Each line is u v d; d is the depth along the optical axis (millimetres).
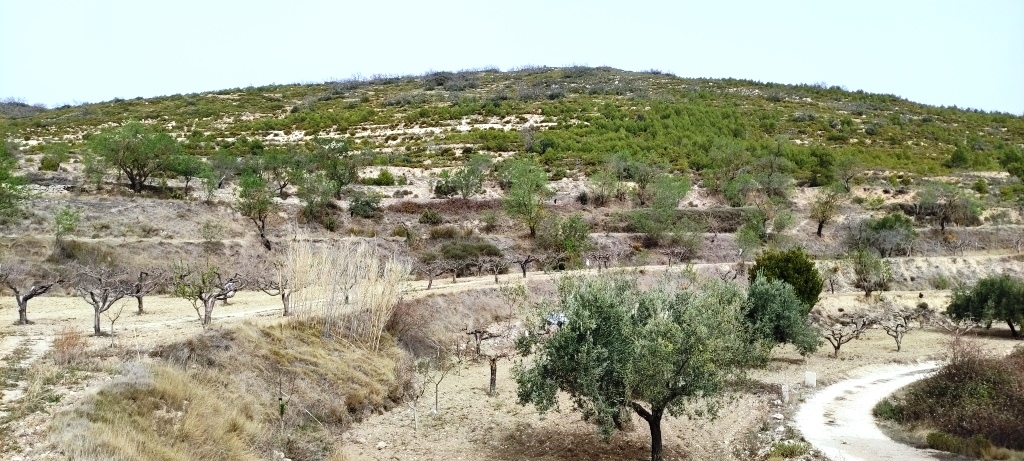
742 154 75438
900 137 106625
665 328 16766
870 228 58250
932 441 19719
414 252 46875
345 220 52375
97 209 42562
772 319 30625
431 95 127750
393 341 26375
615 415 17750
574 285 19875
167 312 25781
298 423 18312
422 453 18078
